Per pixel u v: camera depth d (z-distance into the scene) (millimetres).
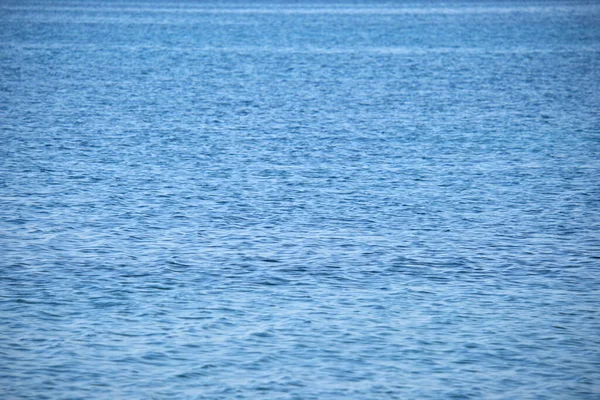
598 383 39781
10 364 40719
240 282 51781
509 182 77750
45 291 49906
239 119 110750
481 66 181375
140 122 107750
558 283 52375
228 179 77750
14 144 92250
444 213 67688
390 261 55969
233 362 41219
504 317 47000
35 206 68188
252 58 198000
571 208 69250
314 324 45625
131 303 48250
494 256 57344
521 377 40250
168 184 75688
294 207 68875
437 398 38281
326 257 56625
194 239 60250
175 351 42281
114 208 68000
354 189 74750
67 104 123062
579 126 106062
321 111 118125
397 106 123188
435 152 90562
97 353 41969
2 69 170750
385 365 41188
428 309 47969
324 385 39219
